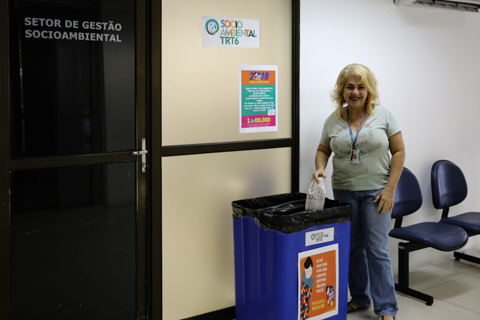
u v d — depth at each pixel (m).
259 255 2.40
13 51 2.06
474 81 4.08
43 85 2.15
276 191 3.00
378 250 2.70
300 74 3.04
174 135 2.57
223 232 2.81
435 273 3.73
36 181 2.17
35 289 2.21
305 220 2.33
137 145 2.44
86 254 2.34
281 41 2.91
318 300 2.46
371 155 2.64
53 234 2.24
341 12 3.20
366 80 2.56
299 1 2.92
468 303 3.13
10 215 2.11
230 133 2.78
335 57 3.20
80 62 2.24
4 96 2.06
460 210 4.11
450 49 3.87
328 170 3.25
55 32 2.16
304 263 2.36
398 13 3.51
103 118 2.33
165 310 2.63
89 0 2.24
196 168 2.66
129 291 2.50
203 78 2.64
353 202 2.75
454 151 4.02
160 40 2.46
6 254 2.11
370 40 3.38
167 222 2.59
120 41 2.35
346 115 2.73
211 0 2.62
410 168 3.74
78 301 2.34
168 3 2.48
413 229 3.29
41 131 2.16
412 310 3.01
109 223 2.40
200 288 2.75
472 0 3.77
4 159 2.07
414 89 3.68
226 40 2.70
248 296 2.57
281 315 2.33
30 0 2.09
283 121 2.99
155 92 2.47
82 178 2.29
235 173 2.81
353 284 2.97
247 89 2.81
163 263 2.60
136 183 2.46
